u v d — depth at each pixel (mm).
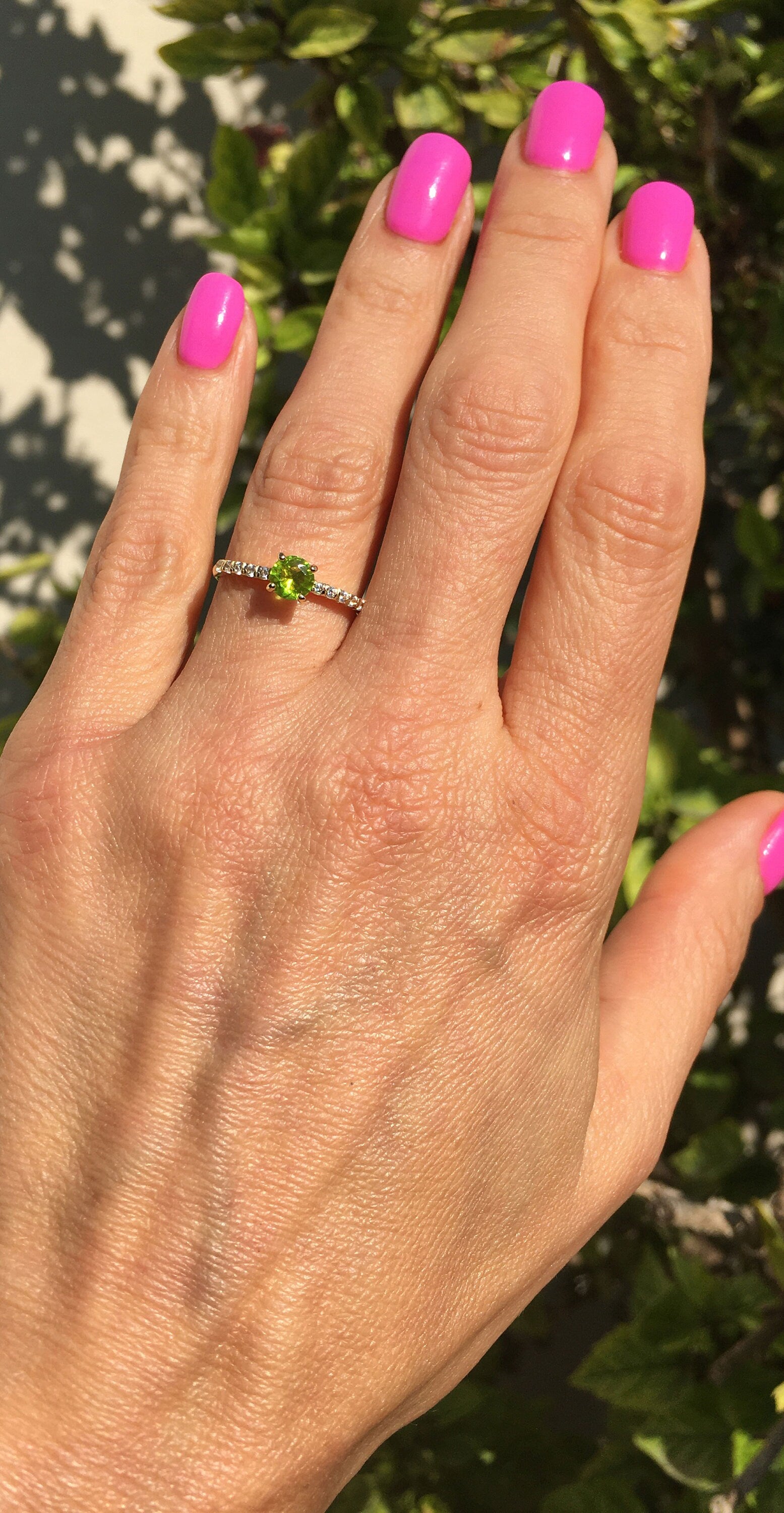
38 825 162
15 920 160
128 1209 147
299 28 235
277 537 167
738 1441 219
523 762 158
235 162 261
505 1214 158
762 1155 343
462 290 249
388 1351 149
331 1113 151
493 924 156
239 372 177
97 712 169
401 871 155
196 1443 141
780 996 536
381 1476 300
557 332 164
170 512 175
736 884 192
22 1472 137
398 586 160
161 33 420
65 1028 155
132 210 427
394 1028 153
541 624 161
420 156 172
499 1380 487
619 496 159
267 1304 146
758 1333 215
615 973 185
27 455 432
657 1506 287
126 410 443
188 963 154
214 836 156
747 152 246
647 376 166
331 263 266
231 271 447
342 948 154
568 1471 322
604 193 171
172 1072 151
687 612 400
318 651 163
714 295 272
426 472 160
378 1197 151
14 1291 146
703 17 245
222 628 166
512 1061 157
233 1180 148
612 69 253
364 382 171
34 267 418
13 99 404
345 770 156
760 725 453
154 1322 144
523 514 159
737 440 468
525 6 250
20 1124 152
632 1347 234
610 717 160
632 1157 173
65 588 352
